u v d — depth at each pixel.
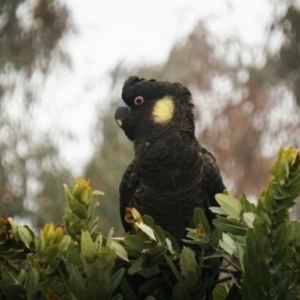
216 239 7.76
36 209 21.50
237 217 7.57
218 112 24.91
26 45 22.77
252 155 24.45
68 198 7.73
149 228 7.68
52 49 22.88
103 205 22.08
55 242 7.55
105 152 22.88
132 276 8.10
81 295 7.28
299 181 7.07
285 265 7.31
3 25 22.78
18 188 21.61
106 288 7.33
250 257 7.15
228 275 7.85
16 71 22.72
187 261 7.62
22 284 7.48
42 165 22.05
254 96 24.75
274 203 7.15
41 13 22.86
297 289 7.30
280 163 7.11
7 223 7.68
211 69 25.22
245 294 7.21
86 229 7.73
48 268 7.52
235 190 24.22
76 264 7.50
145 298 8.23
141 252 7.74
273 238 7.15
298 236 7.33
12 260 7.73
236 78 25.14
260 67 24.86
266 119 24.62
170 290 8.06
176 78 25.09
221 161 24.53
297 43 24.45
